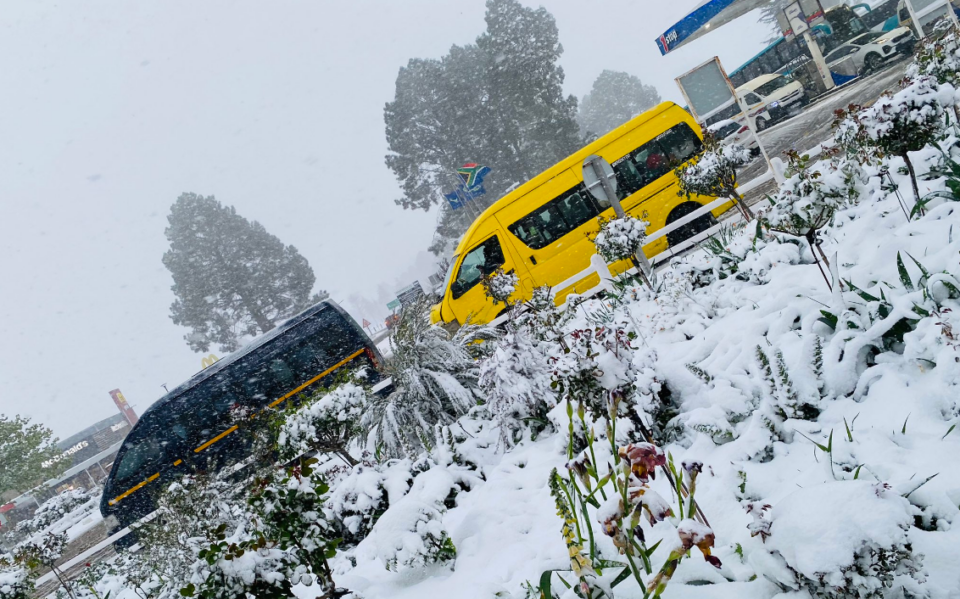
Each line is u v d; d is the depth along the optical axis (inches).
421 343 308.2
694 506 95.0
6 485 951.0
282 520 146.5
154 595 300.2
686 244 454.6
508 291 413.1
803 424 138.3
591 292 424.2
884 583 84.0
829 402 144.1
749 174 692.1
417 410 290.2
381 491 220.5
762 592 96.6
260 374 534.3
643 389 168.9
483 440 243.1
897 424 125.3
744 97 1026.7
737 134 893.8
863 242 212.1
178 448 519.8
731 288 248.8
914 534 94.0
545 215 510.0
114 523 509.7
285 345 538.9
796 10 1013.2
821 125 705.0
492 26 2220.7
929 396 125.7
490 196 2244.1
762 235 268.1
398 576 172.9
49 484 1058.7
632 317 268.5
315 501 150.9
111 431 2391.7
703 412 156.5
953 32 269.3
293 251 2608.3
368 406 303.7
